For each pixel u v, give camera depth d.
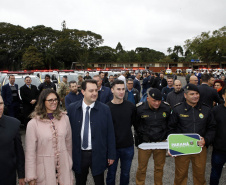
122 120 2.94
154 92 2.83
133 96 5.13
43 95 2.29
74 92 4.80
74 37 59.62
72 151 2.60
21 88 6.17
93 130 2.54
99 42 63.66
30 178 2.13
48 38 63.62
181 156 2.93
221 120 2.85
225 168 3.98
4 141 2.08
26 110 6.27
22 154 2.29
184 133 2.83
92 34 61.81
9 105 6.23
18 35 63.66
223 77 8.71
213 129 2.87
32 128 2.22
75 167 2.59
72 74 13.47
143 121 3.07
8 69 65.44
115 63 68.06
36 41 63.28
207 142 2.78
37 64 53.44
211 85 5.54
